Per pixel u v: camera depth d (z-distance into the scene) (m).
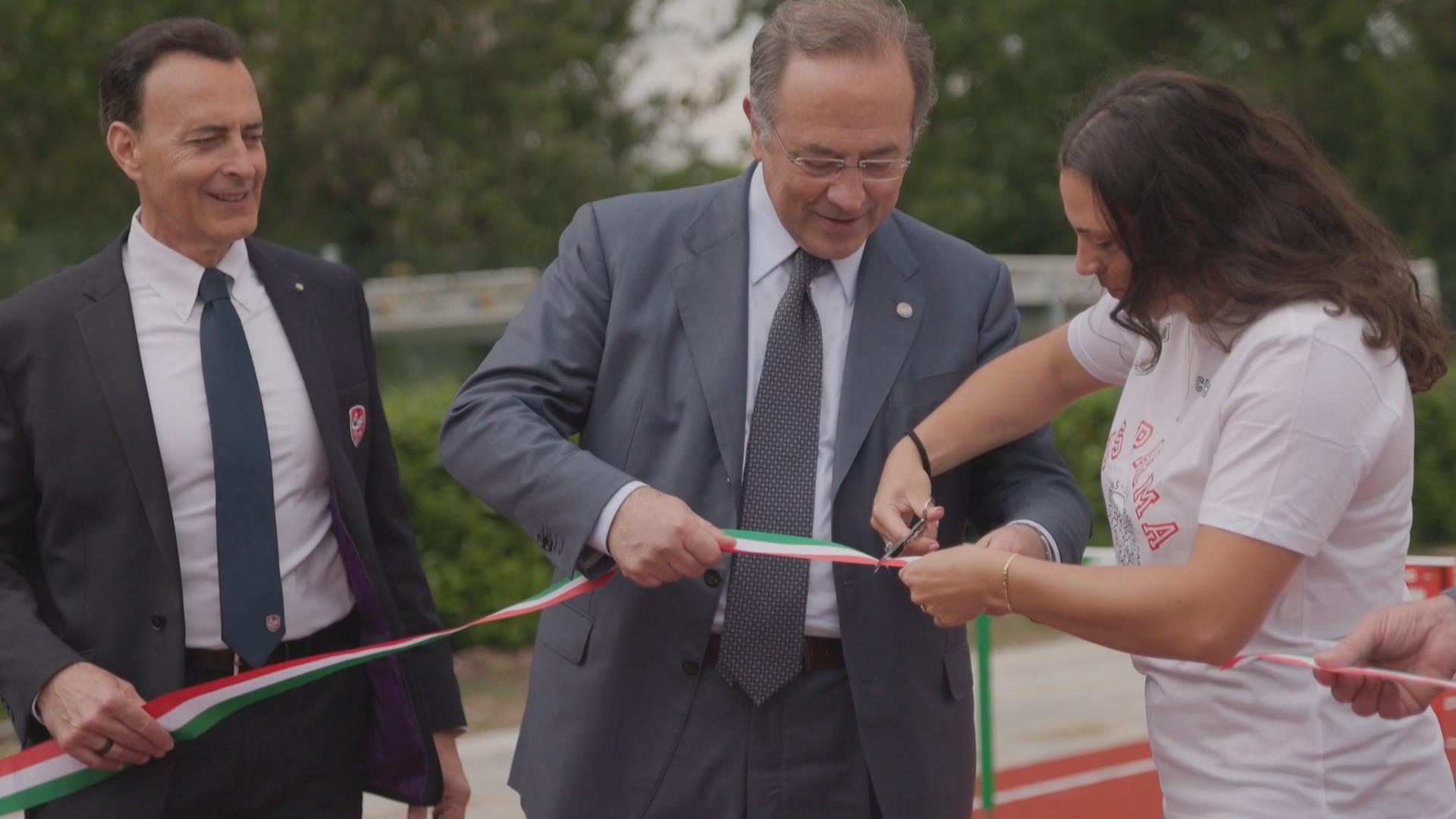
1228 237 2.16
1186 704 2.30
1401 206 22.83
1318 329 2.09
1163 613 2.10
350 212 17.88
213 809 2.70
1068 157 2.23
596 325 2.73
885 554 2.55
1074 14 23.16
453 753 3.02
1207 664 2.14
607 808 2.64
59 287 2.71
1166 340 2.33
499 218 17.89
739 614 2.58
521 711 6.46
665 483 2.63
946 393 2.71
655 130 21.11
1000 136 23.31
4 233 15.57
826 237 2.57
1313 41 22.08
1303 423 2.07
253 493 2.69
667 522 2.36
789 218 2.58
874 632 2.60
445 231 17.28
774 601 2.58
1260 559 2.07
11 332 2.65
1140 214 2.15
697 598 2.58
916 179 23.19
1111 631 2.14
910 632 2.65
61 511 2.63
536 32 19.06
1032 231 23.80
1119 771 5.66
